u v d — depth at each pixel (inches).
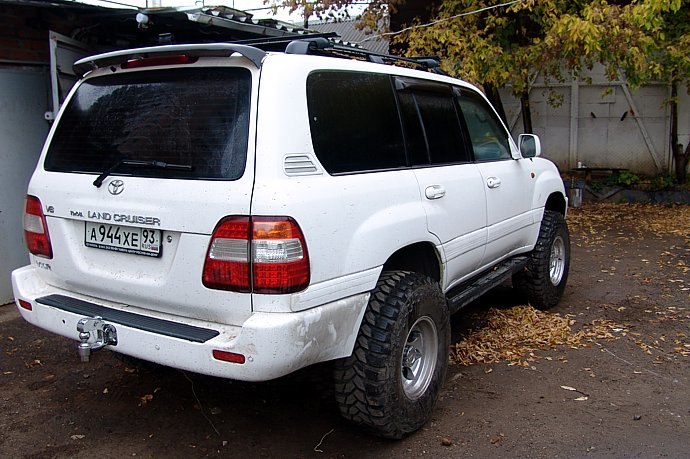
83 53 235.8
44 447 138.3
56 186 135.2
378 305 131.3
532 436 140.7
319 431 145.4
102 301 131.8
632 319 220.7
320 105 123.7
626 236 368.5
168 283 117.6
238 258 108.9
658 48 356.5
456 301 166.7
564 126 521.3
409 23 466.6
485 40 348.8
